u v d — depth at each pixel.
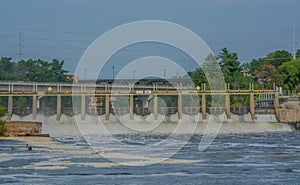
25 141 131.62
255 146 122.50
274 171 81.44
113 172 78.50
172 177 75.06
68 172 78.44
